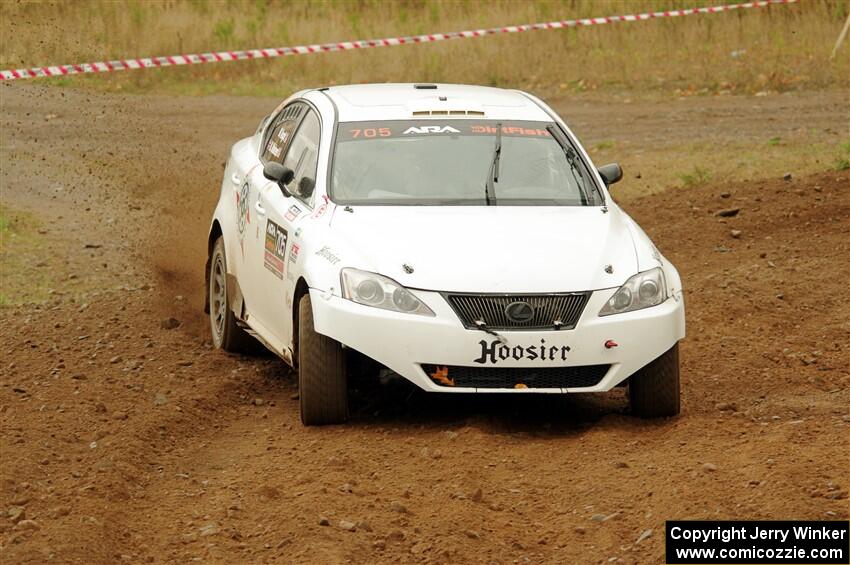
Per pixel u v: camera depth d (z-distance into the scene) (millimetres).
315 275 23875
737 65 76438
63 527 18891
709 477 20438
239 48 83250
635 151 57156
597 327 23156
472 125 28094
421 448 22953
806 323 32719
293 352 25297
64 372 29031
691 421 24016
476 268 23344
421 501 20219
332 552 17922
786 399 26031
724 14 83312
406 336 22891
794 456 21109
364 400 26516
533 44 80875
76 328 33219
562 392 23188
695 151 56062
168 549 18422
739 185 47438
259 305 28141
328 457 22469
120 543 18641
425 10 90062
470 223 24984
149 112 69625
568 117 67312
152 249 42375
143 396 26875
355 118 28062
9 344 31656
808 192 45469
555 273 23391
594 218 25750
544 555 18141
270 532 18906
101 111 69312
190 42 82375
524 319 22953
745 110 66562
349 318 23094
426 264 23438
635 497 20078
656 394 24250
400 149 27203
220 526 19188
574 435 24156
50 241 43062
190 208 48750
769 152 54469
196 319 34344
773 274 36875
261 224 28141
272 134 31359
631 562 17578
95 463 22281
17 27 73625
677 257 39750
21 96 72438
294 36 84500
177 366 29562
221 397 26922
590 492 20469
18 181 52625
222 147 60906
